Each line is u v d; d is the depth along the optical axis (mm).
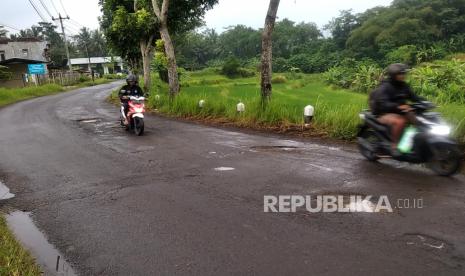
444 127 6074
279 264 3730
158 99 18328
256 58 102188
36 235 4660
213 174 6785
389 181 6000
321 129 10414
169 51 17766
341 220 4652
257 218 4824
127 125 11891
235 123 12609
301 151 8328
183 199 5602
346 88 38375
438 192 5434
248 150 8617
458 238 4094
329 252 3910
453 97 14578
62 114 17922
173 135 10992
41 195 6094
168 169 7246
